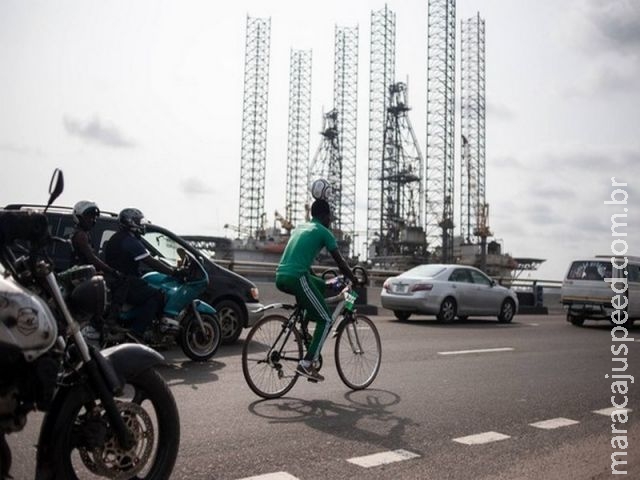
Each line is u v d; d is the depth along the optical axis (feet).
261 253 222.28
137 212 26.61
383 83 336.70
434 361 32.81
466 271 59.67
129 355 12.41
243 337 39.45
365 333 25.07
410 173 324.60
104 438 11.73
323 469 15.15
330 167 363.35
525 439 18.58
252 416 19.88
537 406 23.08
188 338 29.25
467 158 361.51
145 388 12.84
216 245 211.61
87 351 11.78
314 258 22.71
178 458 15.53
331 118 368.48
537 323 62.85
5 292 10.53
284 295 60.70
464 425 19.85
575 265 61.26
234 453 16.10
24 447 16.01
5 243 11.30
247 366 21.98
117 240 26.23
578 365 33.60
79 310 11.86
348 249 312.09
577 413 22.30
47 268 11.31
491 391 25.46
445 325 55.06
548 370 31.45
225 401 21.81
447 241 310.65
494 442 18.07
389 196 329.31
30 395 10.96
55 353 11.25
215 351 29.99
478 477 15.02
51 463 11.38
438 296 56.18
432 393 24.58
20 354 10.52
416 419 20.33
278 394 22.72
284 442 17.20
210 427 18.44
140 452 12.46
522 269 314.76
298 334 23.12
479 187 358.84
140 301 26.04
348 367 24.48
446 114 323.57
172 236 33.83
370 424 19.45
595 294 59.31
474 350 37.81
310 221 23.27
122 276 25.85
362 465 15.56
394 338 42.55
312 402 22.21
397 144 331.36
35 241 11.38
